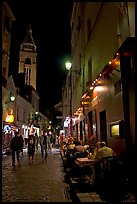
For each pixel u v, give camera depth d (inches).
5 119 1067.3
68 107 1290.6
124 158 268.8
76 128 892.0
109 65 317.4
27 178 378.9
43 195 267.6
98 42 472.7
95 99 471.8
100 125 427.5
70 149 461.7
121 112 291.1
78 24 783.7
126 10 284.2
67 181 353.7
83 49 689.6
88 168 360.5
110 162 235.6
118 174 231.3
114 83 326.6
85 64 652.7
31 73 2354.8
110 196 226.1
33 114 1987.0
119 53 277.0
